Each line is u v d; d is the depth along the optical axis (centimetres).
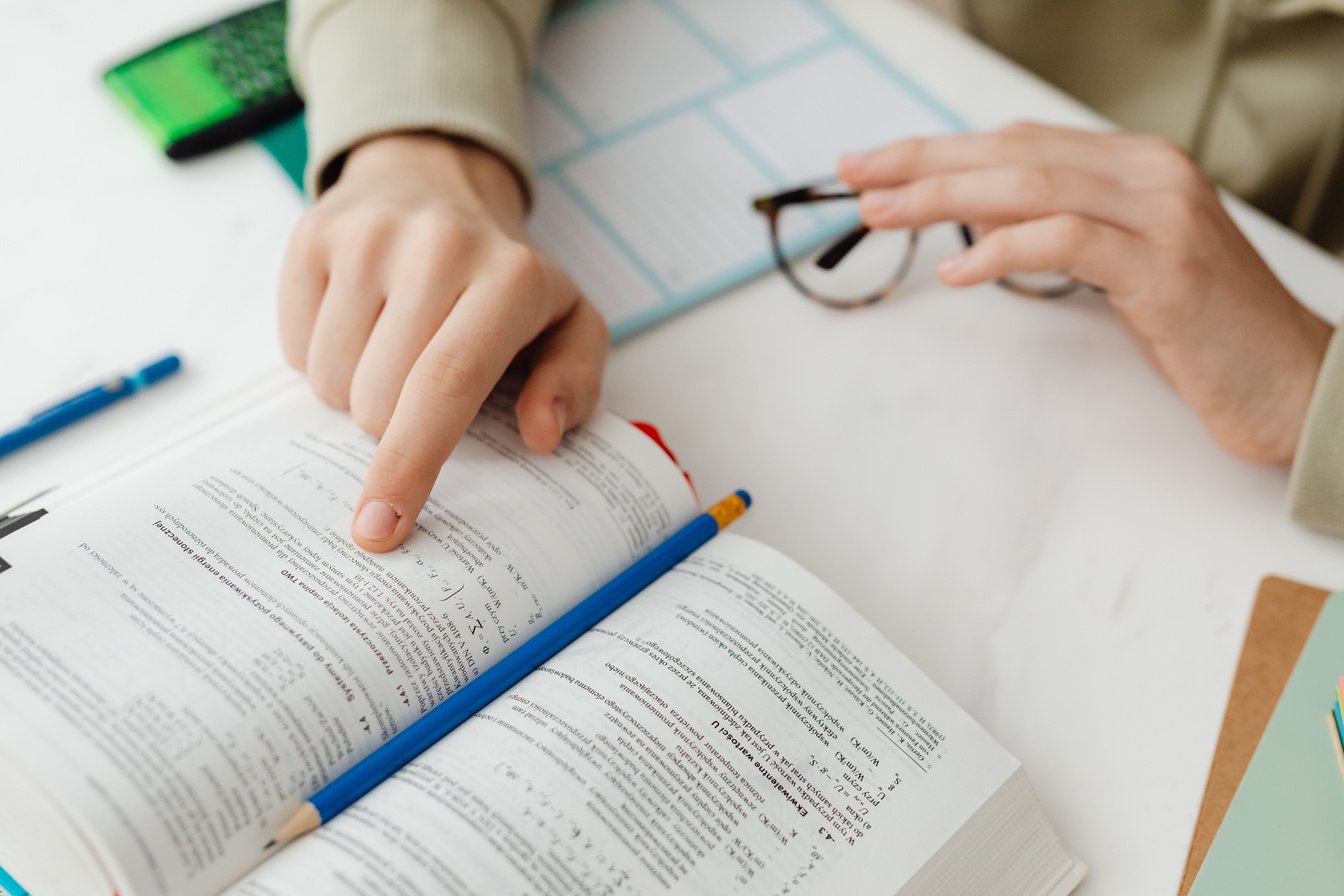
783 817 44
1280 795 51
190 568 46
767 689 47
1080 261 65
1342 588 60
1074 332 73
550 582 50
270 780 42
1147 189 69
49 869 43
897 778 46
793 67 88
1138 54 111
